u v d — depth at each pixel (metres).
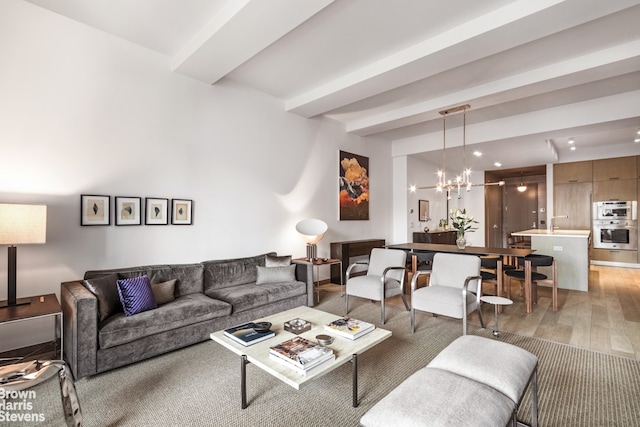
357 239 6.32
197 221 3.84
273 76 4.07
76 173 2.95
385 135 6.73
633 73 3.77
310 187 5.32
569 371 2.41
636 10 2.65
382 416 1.29
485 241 9.33
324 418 1.89
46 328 2.84
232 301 3.23
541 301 4.37
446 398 1.35
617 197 7.20
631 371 2.41
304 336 2.27
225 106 4.12
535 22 2.62
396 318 3.69
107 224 3.13
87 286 2.64
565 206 7.82
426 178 7.96
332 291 5.04
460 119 5.52
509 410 1.35
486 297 3.15
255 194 4.48
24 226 2.28
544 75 3.67
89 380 2.31
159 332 2.65
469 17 2.83
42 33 2.78
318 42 3.27
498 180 10.70
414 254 4.54
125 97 3.26
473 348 1.79
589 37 3.06
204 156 3.91
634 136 6.38
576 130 4.93
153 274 3.21
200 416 1.91
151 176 3.45
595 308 4.02
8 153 2.62
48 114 2.80
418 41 3.24
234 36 2.89
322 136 5.56
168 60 3.58
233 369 2.49
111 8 2.77
